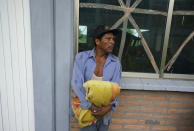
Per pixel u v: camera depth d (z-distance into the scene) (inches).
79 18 74.7
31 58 78.6
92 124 66.3
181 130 85.1
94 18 74.9
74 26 73.9
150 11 74.5
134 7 74.2
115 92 54.8
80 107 60.7
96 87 53.6
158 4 74.0
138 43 77.9
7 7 73.2
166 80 80.6
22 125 87.0
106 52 60.9
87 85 55.0
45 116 81.6
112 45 58.8
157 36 77.4
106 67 62.2
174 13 75.0
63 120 83.0
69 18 70.4
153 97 79.8
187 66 80.7
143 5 74.0
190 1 73.7
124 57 79.2
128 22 75.7
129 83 75.3
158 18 75.4
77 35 74.9
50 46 72.6
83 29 75.9
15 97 83.3
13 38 76.2
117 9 74.2
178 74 81.2
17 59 78.5
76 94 61.2
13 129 87.4
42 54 73.5
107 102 56.0
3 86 81.7
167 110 82.0
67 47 73.2
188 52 79.2
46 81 76.7
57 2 68.5
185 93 79.4
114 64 62.9
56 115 82.2
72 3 70.7
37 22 70.1
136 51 78.8
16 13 73.8
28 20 74.5
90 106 58.6
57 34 71.8
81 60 62.2
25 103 84.1
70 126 83.7
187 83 78.8
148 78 81.3
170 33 77.2
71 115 74.4
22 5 73.1
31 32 71.1
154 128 84.7
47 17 69.6
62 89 78.3
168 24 75.2
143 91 78.8
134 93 79.0
